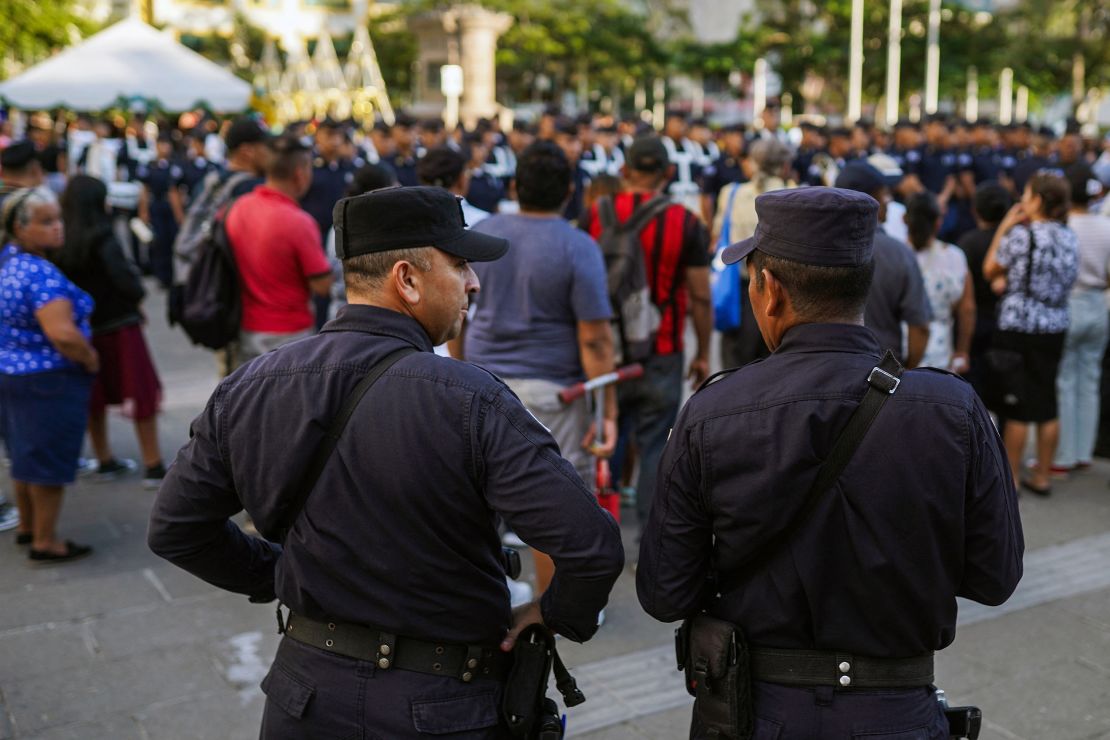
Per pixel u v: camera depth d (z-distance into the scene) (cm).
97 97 1288
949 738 188
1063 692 344
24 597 416
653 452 432
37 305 414
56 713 331
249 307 453
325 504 175
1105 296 541
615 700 341
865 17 3862
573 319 364
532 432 175
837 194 176
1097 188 534
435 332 189
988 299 545
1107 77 3666
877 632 174
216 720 329
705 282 426
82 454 602
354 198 182
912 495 168
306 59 3369
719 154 1288
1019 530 180
